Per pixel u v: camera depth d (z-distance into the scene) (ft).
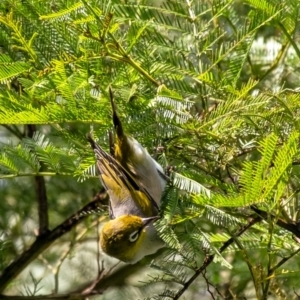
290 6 38.04
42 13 34.99
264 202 29.43
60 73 31.48
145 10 36.09
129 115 32.83
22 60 34.91
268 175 28.19
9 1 35.50
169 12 36.68
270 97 32.35
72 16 33.35
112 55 32.83
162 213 31.24
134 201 35.42
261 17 35.22
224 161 32.68
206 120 32.42
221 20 44.04
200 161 34.68
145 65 34.81
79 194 53.21
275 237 35.86
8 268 47.26
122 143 33.73
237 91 32.48
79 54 34.12
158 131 32.32
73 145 35.24
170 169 33.27
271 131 32.37
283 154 27.99
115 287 53.88
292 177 33.17
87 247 56.13
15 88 42.98
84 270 55.62
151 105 32.65
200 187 30.81
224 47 36.47
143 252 36.09
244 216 33.53
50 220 53.52
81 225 53.11
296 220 34.88
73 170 33.99
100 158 33.30
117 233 34.86
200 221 40.65
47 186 53.16
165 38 38.01
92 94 33.83
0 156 33.78
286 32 36.81
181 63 35.47
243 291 46.37
